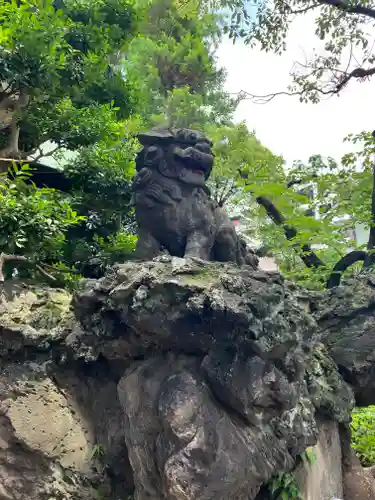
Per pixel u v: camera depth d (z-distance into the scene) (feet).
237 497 10.93
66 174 22.50
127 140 26.96
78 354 13.61
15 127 22.49
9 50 18.83
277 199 27.48
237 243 16.49
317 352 14.71
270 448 11.26
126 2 26.03
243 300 10.41
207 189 16.17
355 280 16.48
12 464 13.30
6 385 13.85
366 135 27.63
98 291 12.21
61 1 26.48
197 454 10.46
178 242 15.57
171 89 27.04
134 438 11.98
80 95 24.73
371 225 25.61
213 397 11.36
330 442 14.82
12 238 15.78
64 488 13.33
